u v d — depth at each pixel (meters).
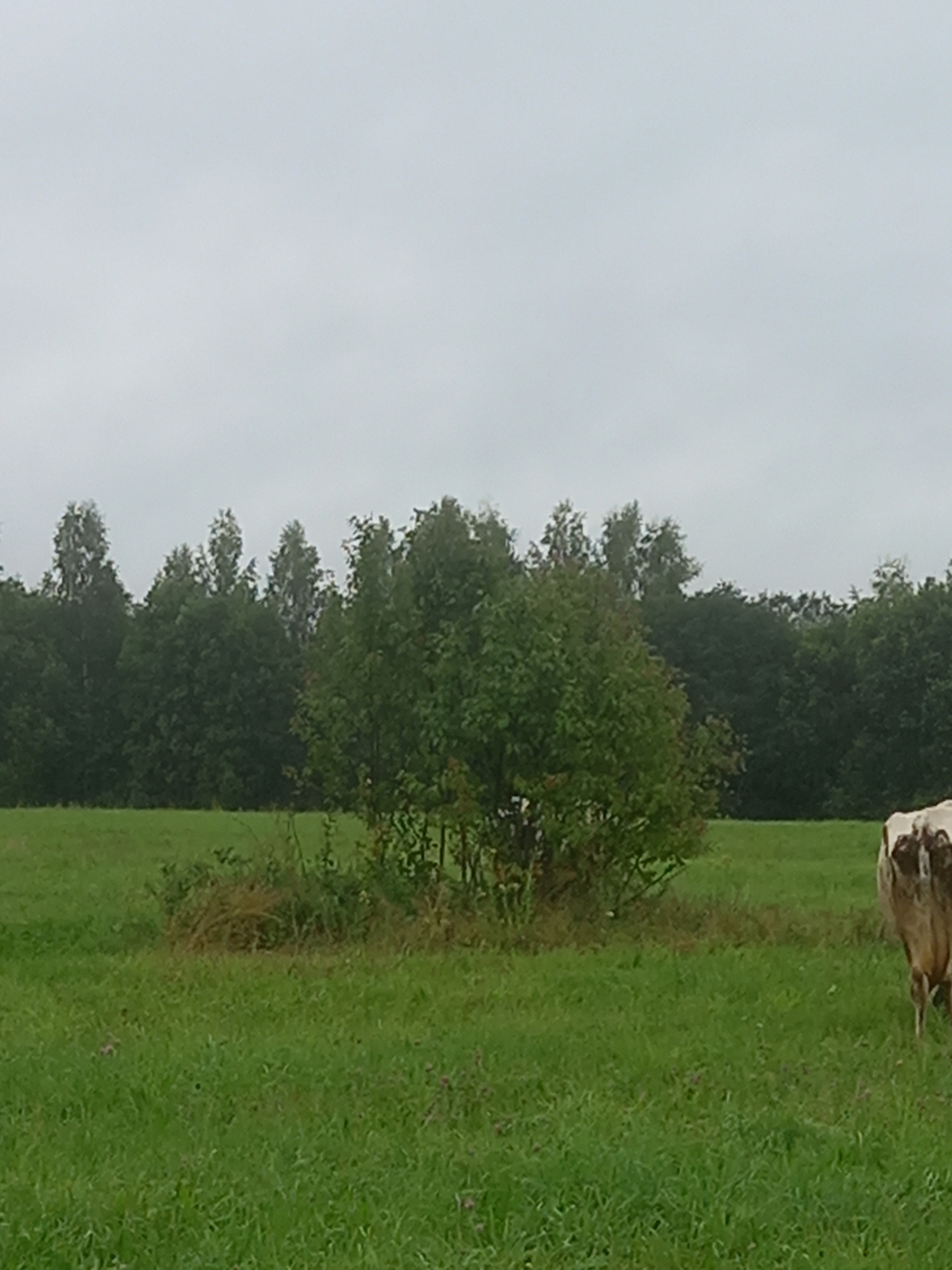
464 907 17.36
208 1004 12.38
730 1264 6.28
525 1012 11.94
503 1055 10.12
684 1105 8.79
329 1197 7.05
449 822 17.72
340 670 18.91
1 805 70.50
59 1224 6.61
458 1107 8.70
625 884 18.31
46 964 15.01
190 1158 7.61
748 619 69.56
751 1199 6.93
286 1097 8.96
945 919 11.40
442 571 18.98
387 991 13.05
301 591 82.44
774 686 68.81
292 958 15.30
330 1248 6.41
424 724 18.25
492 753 18.19
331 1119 8.45
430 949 16.05
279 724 69.19
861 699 66.25
